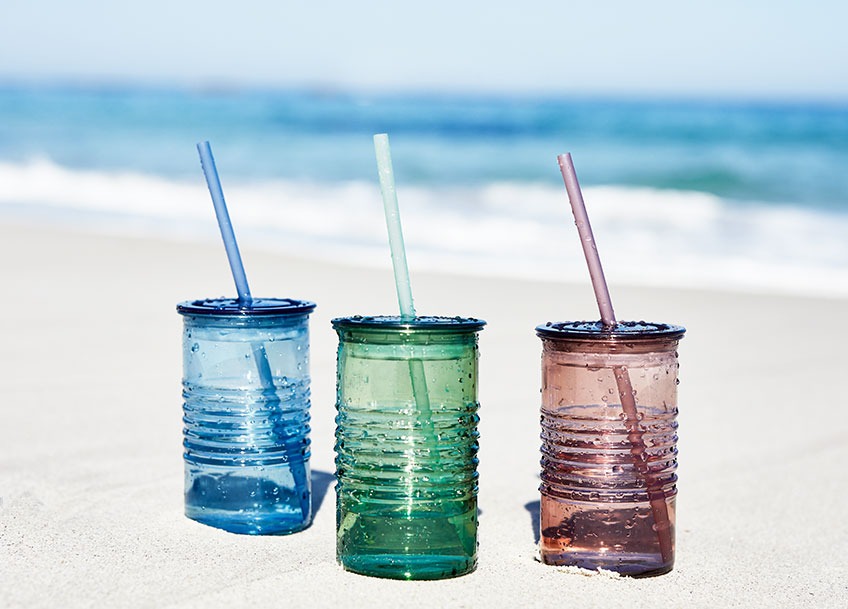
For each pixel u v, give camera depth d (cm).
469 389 113
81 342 201
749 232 356
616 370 113
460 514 113
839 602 113
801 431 165
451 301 248
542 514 117
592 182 510
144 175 557
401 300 115
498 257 322
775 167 543
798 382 188
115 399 167
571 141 735
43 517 123
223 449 122
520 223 377
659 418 114
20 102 1429
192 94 1698
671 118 838
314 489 136
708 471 150
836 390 184
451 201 438
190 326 123
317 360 193
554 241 347
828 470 150
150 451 146
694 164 570
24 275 269
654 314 240
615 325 116
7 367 183
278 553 117
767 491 143
